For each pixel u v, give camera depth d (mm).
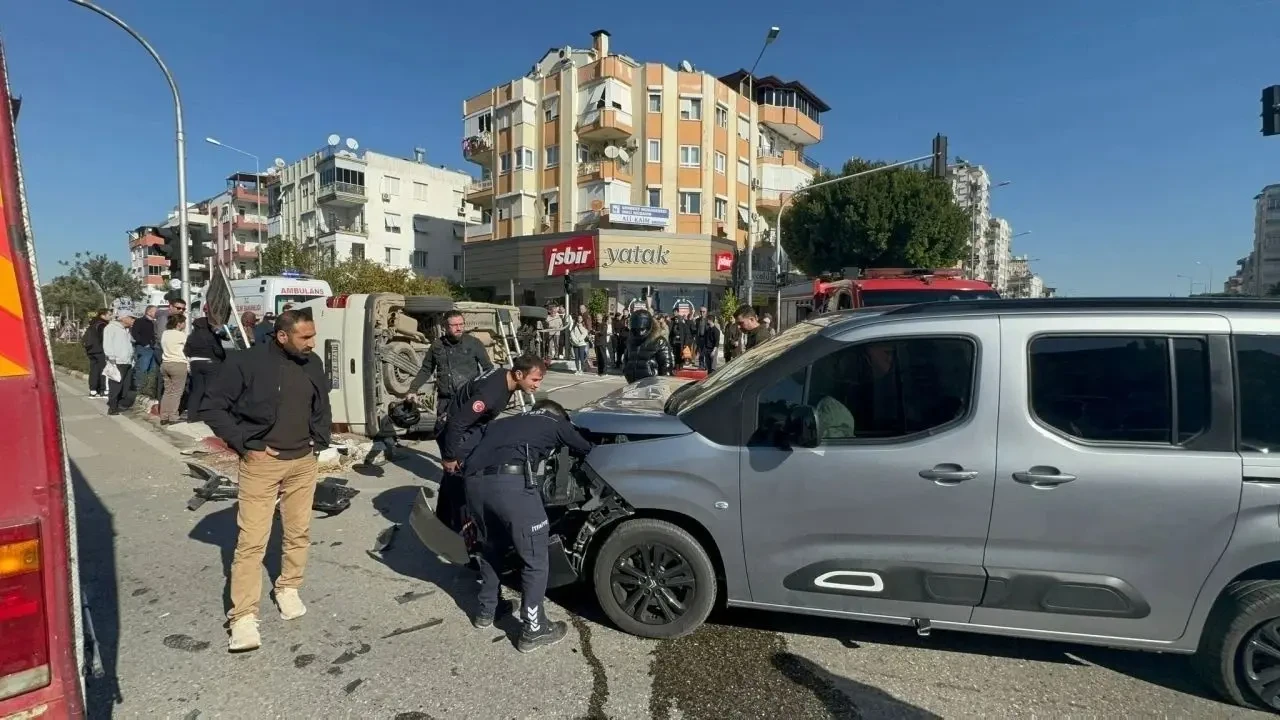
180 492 5930
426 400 8195
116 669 3053
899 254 29062
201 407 3137
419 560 4406
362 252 45656
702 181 34594
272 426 3254
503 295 35562
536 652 3215
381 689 2906
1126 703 2832
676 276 31484
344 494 5379
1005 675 3045
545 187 36156
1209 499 2643
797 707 2789
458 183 51750
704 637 3352
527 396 5723
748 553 3115
